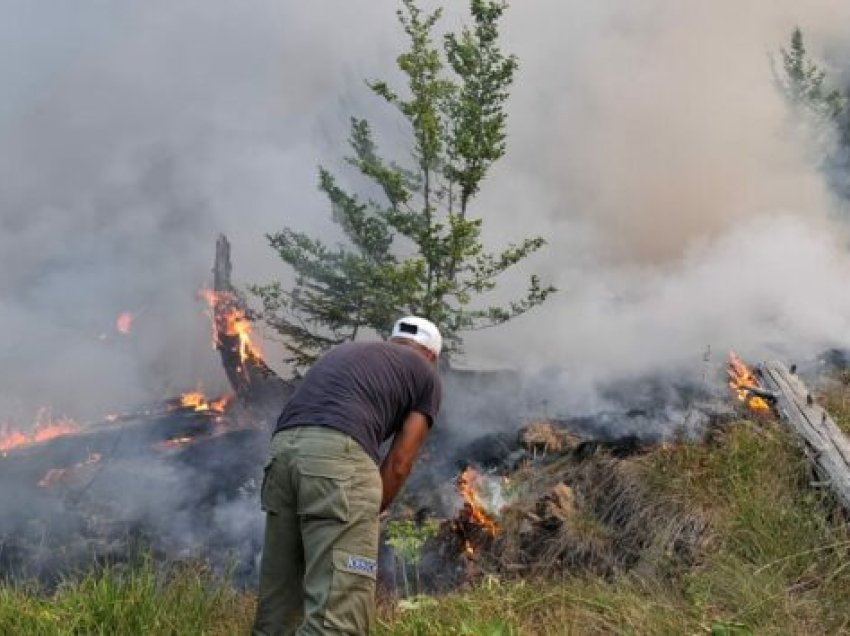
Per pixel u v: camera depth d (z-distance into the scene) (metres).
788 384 5.59
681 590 4.29
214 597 4.30
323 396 3.39
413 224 7.69
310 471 3.27
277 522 3.43
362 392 3.41
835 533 4.46
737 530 4.69
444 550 5.59
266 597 3.50
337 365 3.48
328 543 3.23
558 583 4.56
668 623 3.88
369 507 3.29
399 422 3.56
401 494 6.25
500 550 5.38
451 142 7.78
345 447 3.29
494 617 3.98
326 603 3.20
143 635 3.90
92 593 4.17
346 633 3.21
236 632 3.96
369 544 3.29
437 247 7.49
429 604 4.16
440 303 7.36
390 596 4.84
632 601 4.09
